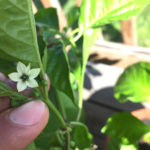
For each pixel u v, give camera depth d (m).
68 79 0.13
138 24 0.55
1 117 0.10
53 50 0.14
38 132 0.11
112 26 0.57
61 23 0.32
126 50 0.34
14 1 0.08
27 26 0.09
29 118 0.10
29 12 0.09
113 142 0.21
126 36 0.37
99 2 0.12
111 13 0.12
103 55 0.36
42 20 0.16
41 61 0.10
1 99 0.12
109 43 0.36
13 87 0.14
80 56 0.16
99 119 0.29
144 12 0.57
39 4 0.42
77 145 0.17
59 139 0.15
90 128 0.30
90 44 0.14
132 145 0.20
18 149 0.11
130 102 0.28
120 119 0.19
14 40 0.09
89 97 0.31
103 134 0.29
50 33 0.15
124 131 0.19
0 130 0.10
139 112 0.23
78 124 0.14
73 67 0.15
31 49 0.10
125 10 0.12
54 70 0.13
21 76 0.10
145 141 0.23
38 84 0.11
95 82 0.32
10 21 0.09
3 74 0.15
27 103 0.11
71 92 0.13
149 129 0.18
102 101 0.30
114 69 0.33
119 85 0.21
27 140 0.11
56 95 0.19
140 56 0.33
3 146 0.10
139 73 0.20
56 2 0.31
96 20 0.13
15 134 0.10
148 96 0.20
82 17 0.13
